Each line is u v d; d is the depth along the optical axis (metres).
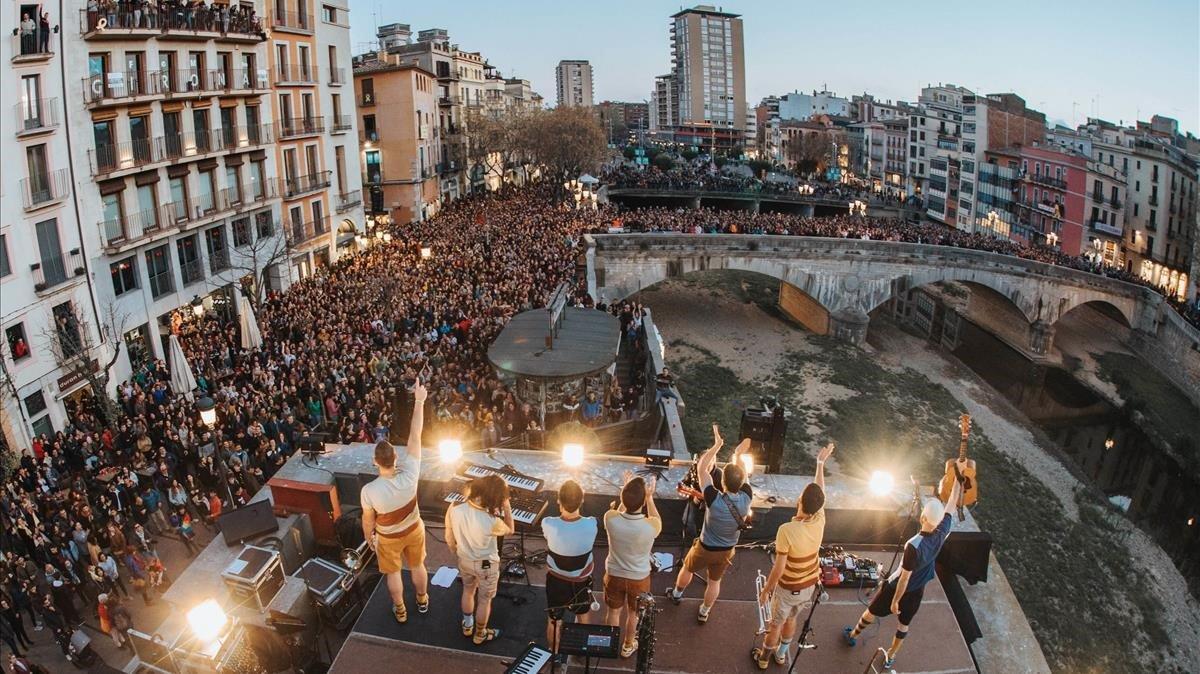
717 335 57.28
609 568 6.88
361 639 7.35
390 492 7.04
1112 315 65.19
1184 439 48.34
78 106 30.98
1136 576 35.19
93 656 16.19
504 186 92.88
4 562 17.56
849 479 9.59
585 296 35.94
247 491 20.22
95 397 26.55
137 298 34.25
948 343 66.69
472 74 97.50
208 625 7.18
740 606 7.91
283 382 25.25
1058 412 54.25
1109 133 81.12
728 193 99.94
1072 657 30.08
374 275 39.28
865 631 7.68
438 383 24.86
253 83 43.72
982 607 8.40
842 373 50.66
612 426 25.88
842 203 104.50
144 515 19.75
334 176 53.31
